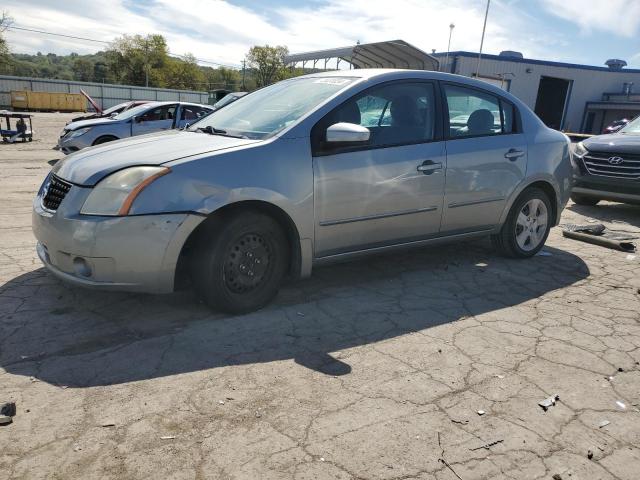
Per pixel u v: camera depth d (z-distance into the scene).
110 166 3.45
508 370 3.14
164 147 3.71
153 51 93.56
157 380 2.89
